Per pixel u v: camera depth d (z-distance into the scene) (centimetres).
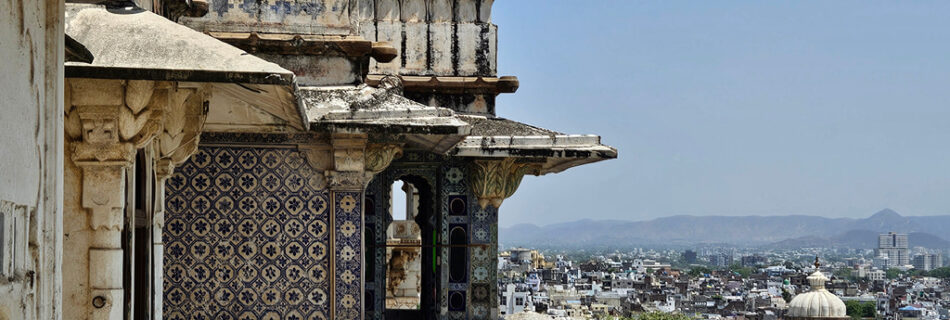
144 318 839
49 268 479
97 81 718
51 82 480
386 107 1087
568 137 1316
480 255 1408
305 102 1106
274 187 1080
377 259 1438
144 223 834
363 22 1499
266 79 668
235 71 665
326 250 1082
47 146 476
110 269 727
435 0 1516
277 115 1028
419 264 2144
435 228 1420
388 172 1423
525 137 1316
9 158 429
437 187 1416
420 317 1548
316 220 1082
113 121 724
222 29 1211
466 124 1062
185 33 706
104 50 673
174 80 663
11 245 432
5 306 426
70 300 723
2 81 421
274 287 1078
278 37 1202
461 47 1515
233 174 1077
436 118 1079
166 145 846
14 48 434
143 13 741
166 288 1070
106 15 723
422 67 1504
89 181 727
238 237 1077
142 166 829
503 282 12188
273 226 1080
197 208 1075
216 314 1073
